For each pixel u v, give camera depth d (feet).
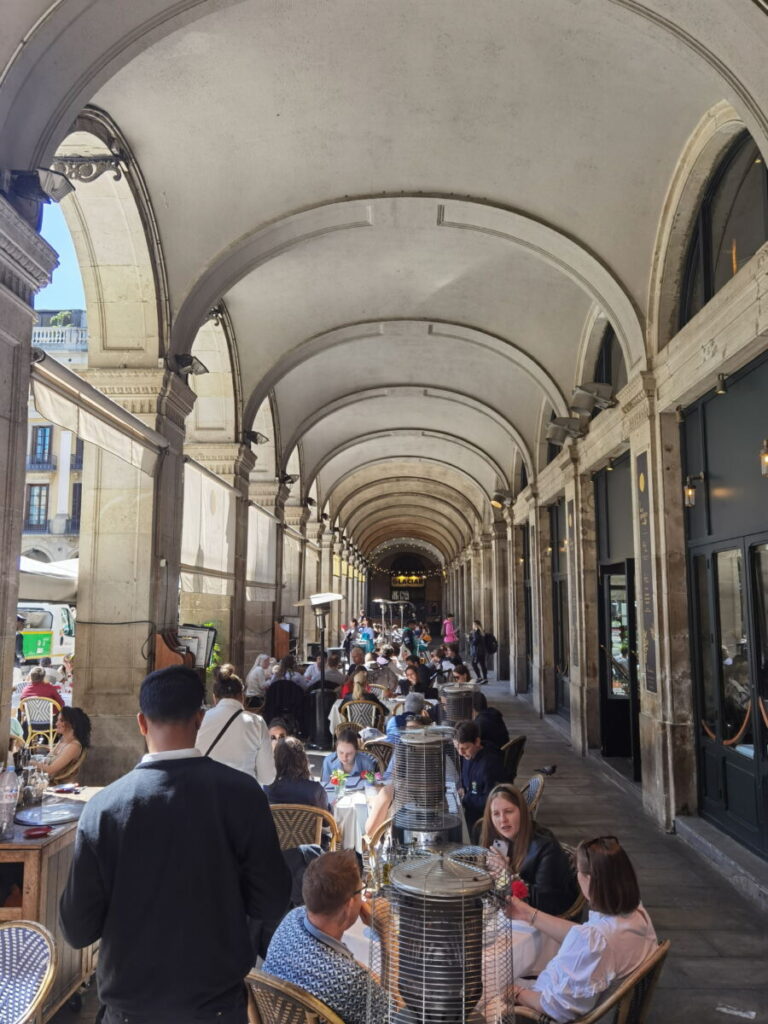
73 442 92.94
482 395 49.32
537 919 10.51
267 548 46.14
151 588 24.31
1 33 13.42
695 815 22.99
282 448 48.83
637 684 28.48
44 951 8.47
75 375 18.34
